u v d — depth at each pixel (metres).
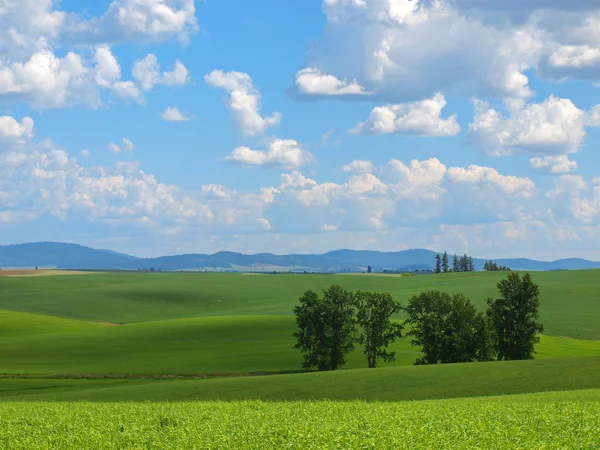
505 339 79.88
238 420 22.39
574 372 49.25
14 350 84.06
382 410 25.25
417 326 82.12
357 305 83.19
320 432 19.09
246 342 90.69
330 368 80.38
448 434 18.70
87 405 30.67
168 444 18.41
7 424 22.34
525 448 16.86
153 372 70.56
